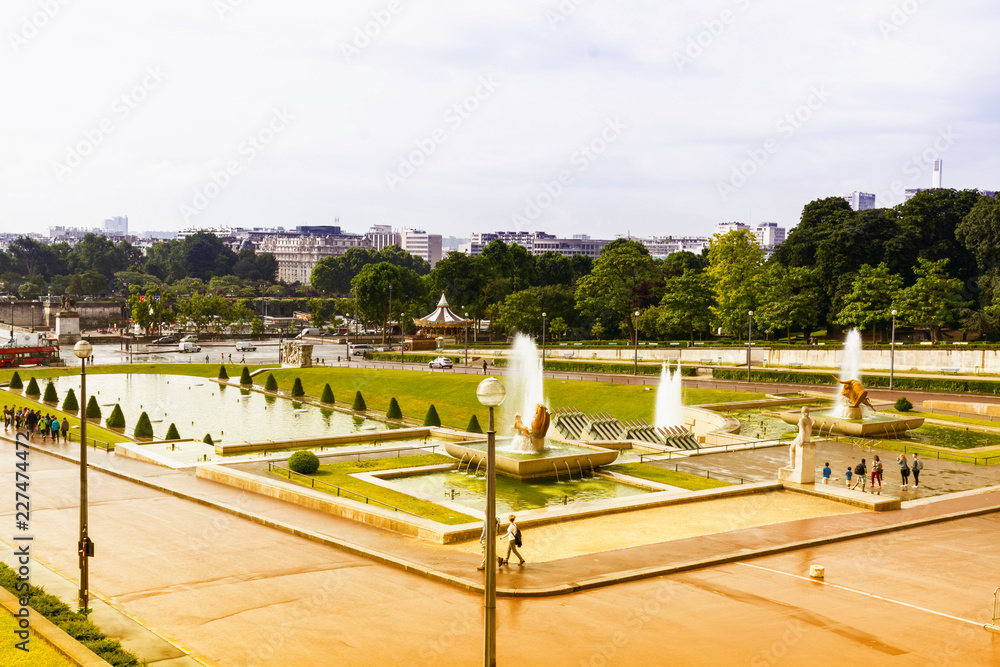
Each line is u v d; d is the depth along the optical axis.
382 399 93.00
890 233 128.50
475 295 178.88
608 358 124.88
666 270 177.50
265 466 45.44
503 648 21.34
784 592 25.97
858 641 22.05
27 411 63.25
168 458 49.97
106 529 33.59
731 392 80.75
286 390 102.06
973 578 27.69
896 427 58.16
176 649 21.06
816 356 103.75
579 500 38.88
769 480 42.62
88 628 21.05
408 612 23.98
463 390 92.50
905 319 109.00
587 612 24.02
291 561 29.16
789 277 125.06
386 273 169.75
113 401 91.50
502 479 43.50
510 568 27.73
